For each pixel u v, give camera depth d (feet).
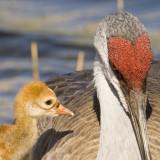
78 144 41.16
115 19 36.58
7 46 74.13
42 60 70.44
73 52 71.72
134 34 35.63
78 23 78.64
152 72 50.01
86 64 63.72
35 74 58.54
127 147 38.55
